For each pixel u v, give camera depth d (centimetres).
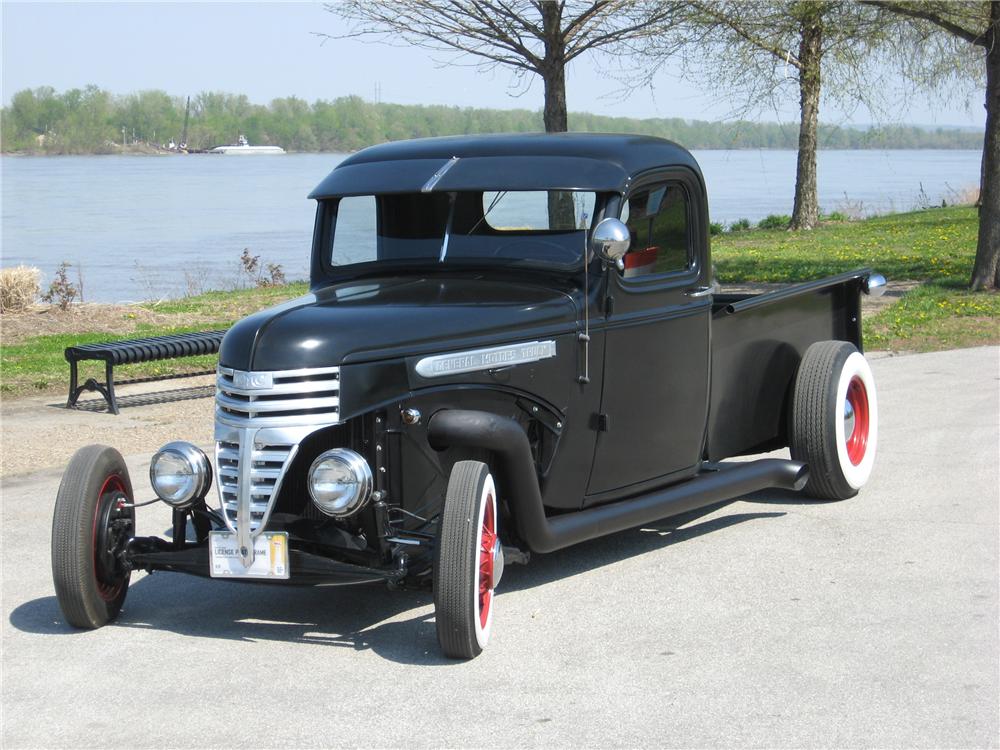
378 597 557
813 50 2030
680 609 521
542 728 404
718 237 2914
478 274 558
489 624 485
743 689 432
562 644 483
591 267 542
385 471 480
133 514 521
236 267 2928
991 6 1510
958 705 414
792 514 670
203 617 531
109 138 17100
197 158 16625
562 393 532
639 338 567
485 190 554
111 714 423
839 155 19950
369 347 470
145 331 1462
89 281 2616
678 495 586
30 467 824
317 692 439
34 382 1144
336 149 16075
